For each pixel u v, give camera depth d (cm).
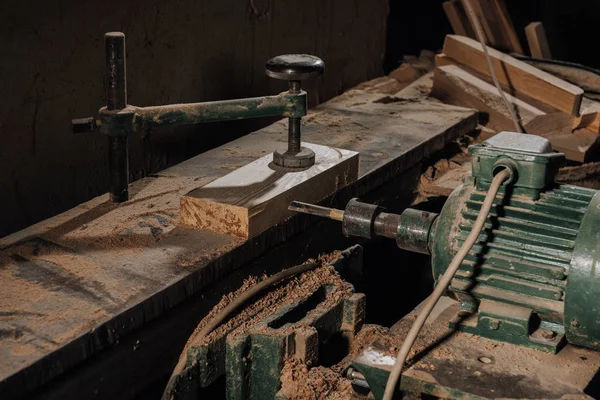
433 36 313
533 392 155
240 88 230
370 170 208
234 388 172
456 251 167
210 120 186
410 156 220
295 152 197
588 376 158
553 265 163
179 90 215
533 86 246
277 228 187
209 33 219
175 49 212
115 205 192
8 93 185
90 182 200
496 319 164
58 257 175
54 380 157
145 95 209
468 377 158
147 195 195
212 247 179
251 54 231
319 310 179
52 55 190
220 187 187
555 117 242
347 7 256
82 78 195
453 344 164
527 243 164
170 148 215
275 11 235
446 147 241
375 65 272
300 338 171
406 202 226
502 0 265
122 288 168
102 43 197
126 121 179
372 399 162
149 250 178
